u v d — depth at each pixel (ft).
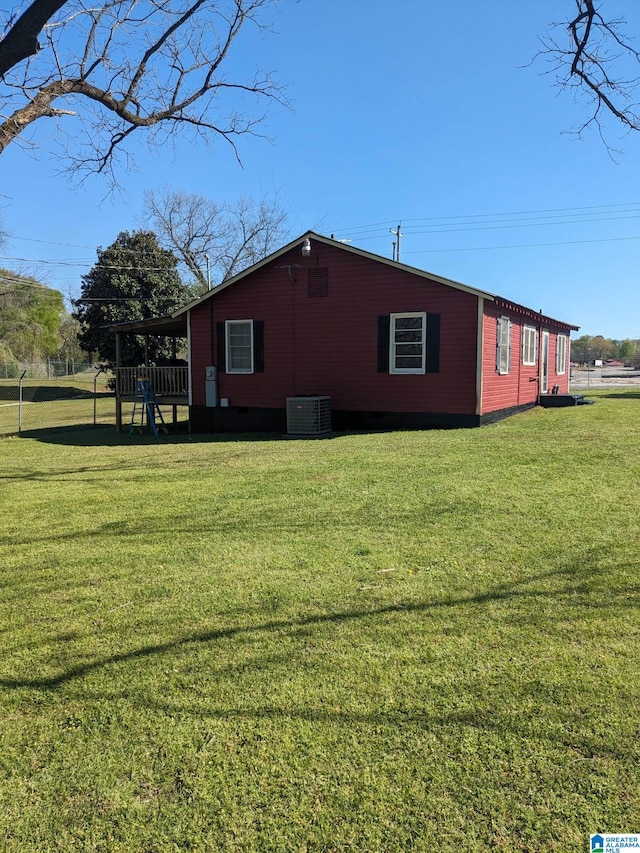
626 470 22.56
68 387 119.44
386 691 8.59
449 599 11.48
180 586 12.62
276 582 12.60
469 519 16.60
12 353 151.23
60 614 11.49
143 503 20.06
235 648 9.95
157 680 9.10
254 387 47.01
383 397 42.83
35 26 14.32
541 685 8.59
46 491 22.85
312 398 40.70
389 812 6.48
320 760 7.28
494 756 7.24
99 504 20.20
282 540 15.42
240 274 46.14
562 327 67.41
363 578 12.63
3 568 14.06
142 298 106.52
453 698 8.37
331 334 44.14
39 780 7.13
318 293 44.37
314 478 23.15
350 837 6.20
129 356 106.01
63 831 6.39
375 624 10.58
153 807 6.68
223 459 29.55
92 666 9.56
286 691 8.68
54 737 7.88
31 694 8.85
